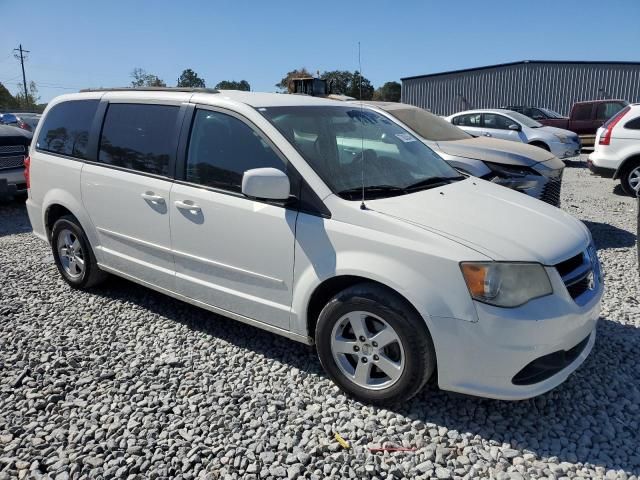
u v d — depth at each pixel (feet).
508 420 10.03
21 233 23.93
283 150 11.09
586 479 8.56
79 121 15.40
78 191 14.97
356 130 13.02
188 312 14.82
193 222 12.28
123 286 16.70
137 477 8.64
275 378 11.49
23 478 8.59
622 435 9.62
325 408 10.44
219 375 11.60
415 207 10.39
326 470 8.75
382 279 9.61
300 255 10.65
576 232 10.89
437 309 9.22
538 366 9.48
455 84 111.04
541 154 23.06
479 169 21.52
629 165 32.48
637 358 12.21
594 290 10.44
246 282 11.69
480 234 9.67
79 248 15.90
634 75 97.25
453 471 8.80
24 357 12.21
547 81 102.22
